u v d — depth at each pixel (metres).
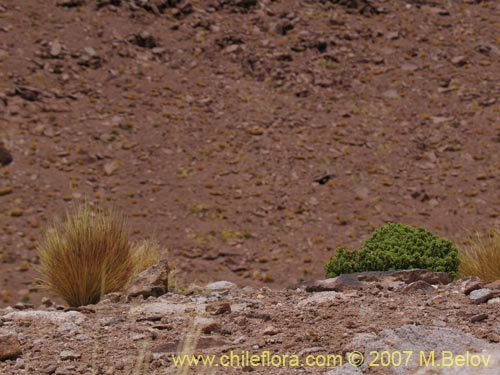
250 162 61.69
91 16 80.50
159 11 84.06
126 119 66.19
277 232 52.81
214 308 15.27
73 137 62.75
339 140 65.56
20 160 58.53
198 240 50.81
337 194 57.97
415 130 67.81
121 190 56.78
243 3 87.88
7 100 65.75
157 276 19.22
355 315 14.11
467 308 14.33
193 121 67.06
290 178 59.81
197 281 45.78
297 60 78.62
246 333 13.38
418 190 58.62
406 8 90.44
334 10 89.06
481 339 11.98
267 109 69.69
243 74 76.00
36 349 12.84
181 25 82.62
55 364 11.94
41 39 75.00
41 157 59.47
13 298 41.28
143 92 70.44
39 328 14.59
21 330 14.44
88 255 21.23
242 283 46.28
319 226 53.78
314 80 75.31
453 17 89.31
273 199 56.91
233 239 51.38
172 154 62.00
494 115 69.88
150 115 67.19
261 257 49.38
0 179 55.75
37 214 52.22
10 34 74.69
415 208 56.59
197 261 48.62
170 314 15.34
